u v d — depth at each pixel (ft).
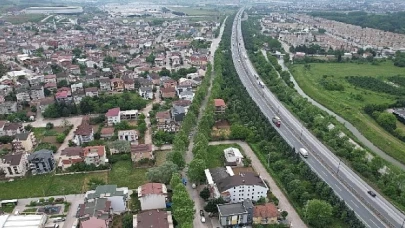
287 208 563.07
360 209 556.51
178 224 504.02
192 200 571.28
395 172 652.48
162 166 614.75
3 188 618.03
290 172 627.46
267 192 598.34
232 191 565.53
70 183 630.33
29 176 652.89
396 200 577.43
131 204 570.05
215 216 542.57
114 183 626.64
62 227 516.73
